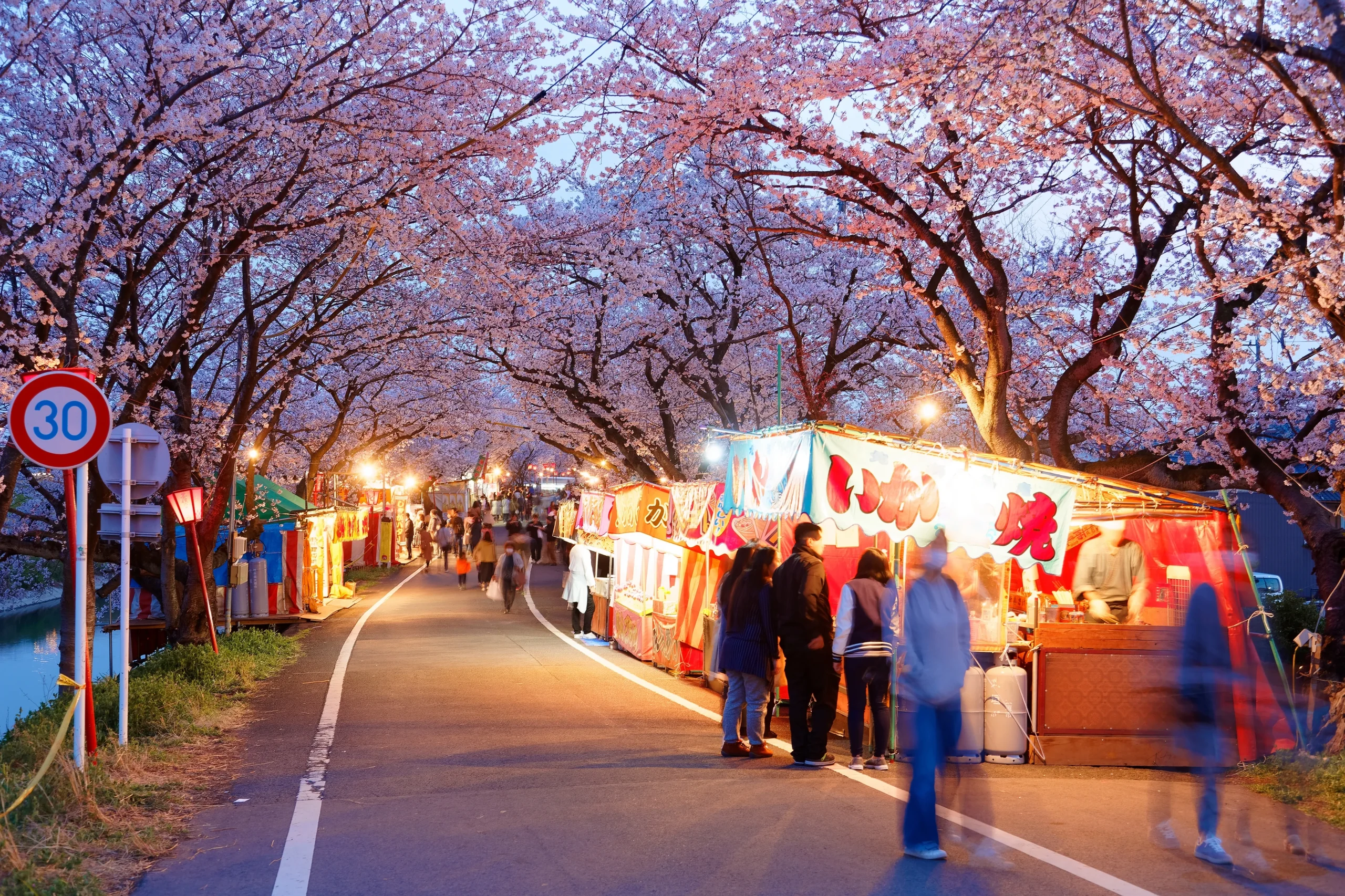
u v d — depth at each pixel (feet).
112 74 39.29
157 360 47.19
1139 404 48.06
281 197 43.78
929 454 28.19
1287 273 32.35
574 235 64.90
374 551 130.21
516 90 41.83
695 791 23.15
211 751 28.73
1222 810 22.08
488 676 44.11
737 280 77.61
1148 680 20.85
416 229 52.85
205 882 17.13
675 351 87.25
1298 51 23.70
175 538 62.23
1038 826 20.34
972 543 27.68
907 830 18.12
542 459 211.82
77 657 23.76
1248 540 28.86
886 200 40.73
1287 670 33.09
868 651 26.09
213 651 44.50
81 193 33.14
